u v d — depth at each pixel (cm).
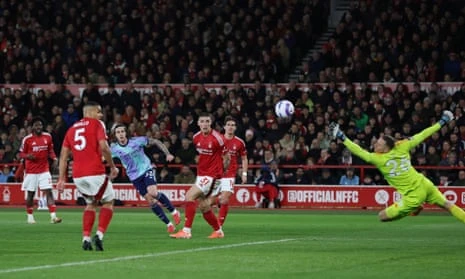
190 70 6056
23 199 5638
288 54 6088
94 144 2489
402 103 5394
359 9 6122
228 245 2762
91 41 6475
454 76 5653
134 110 5825
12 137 5822
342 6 6819
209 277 1925
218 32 6294
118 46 6341
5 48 6569
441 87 5559
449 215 4725
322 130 5441
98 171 2489
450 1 5966
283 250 2592
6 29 6675
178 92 5838
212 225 3084
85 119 2509
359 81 5750
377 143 2722
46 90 6081
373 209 5225
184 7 6525
